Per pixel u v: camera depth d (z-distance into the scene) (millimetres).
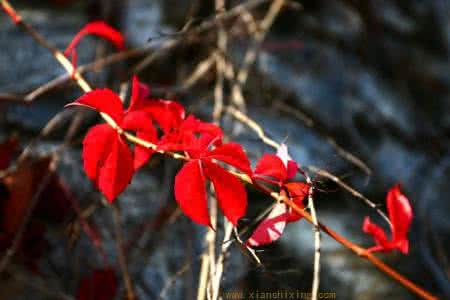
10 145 1677
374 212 2086
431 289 1891
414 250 2031
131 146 1706
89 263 1686
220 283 1414
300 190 1328
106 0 2256
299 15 2570
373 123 2396
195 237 1732
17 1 2373
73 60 1480
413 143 2418
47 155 1689
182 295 1677
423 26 2736
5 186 1646
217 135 1321
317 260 1305
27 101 1638
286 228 1927
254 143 1974
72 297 1639
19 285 1639
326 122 2271
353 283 1822
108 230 1724
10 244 1636
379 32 2639
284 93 2283
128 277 1567
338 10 2643
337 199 2076
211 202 1514
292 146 2070
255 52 2008
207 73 2201
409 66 2607
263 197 1883
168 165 1804
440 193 2266
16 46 2117
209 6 2438
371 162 2246
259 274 1686
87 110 1758
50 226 1682
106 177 1322
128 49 2225
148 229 1693
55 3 2385
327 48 2498
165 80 2180
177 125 1345
